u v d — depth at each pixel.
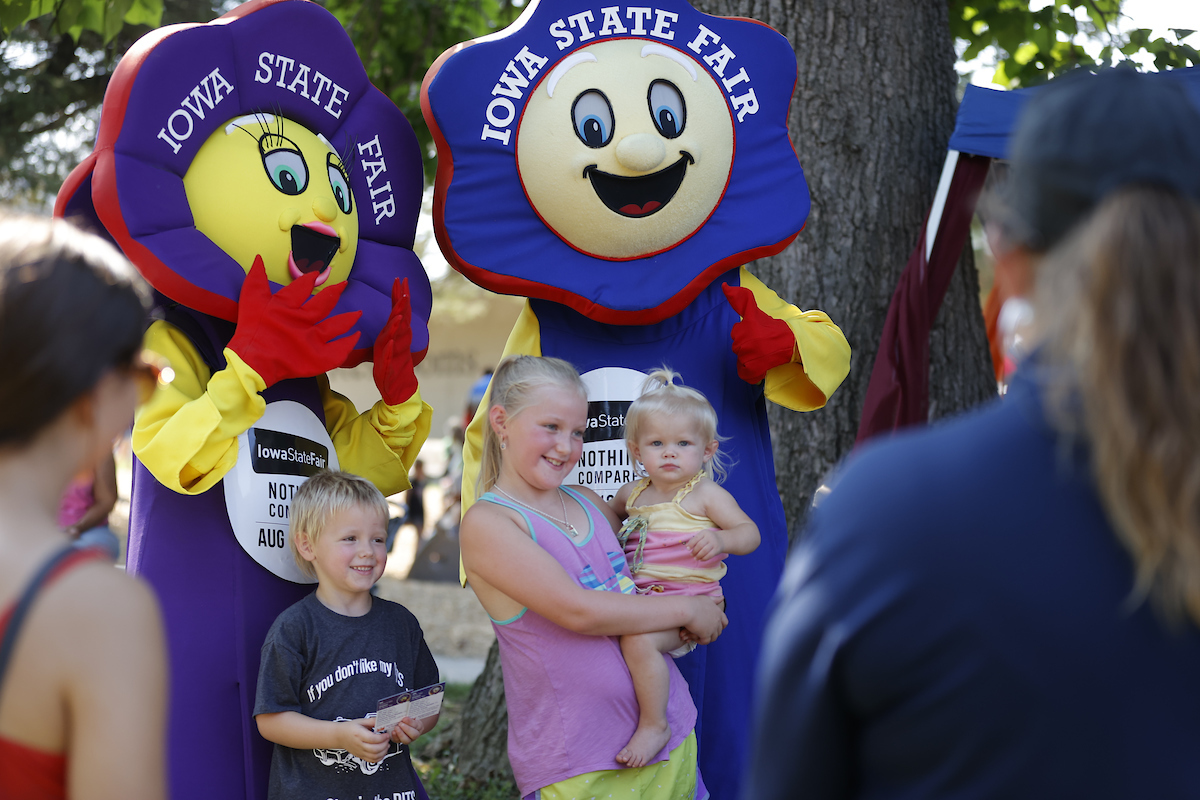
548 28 3.13
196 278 2.63
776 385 3.38
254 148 2.82
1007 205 1.17
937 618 1.03
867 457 1.16
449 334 24.95
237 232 2.76
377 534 2.73
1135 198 1.03
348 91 3.12
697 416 2.71
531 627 2.36
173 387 2.67
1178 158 1.05
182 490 2.59
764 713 1.16
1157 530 0.96
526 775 2.38
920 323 4.51
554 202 3.10
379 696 2.68
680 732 2.49
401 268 3.23
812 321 3.44
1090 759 0.98
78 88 8.84
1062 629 0.99
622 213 3.11
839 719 1.11
